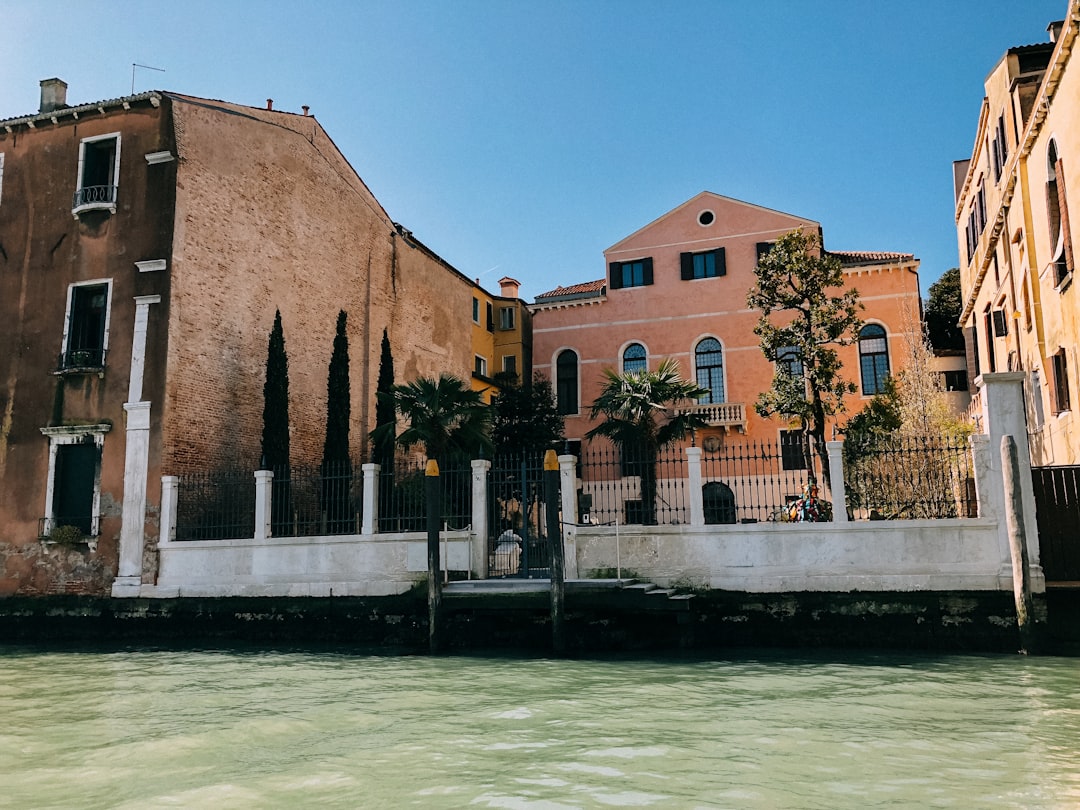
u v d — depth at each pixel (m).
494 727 7.44
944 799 5.15
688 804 5.12
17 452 18.12
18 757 6.74
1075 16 13.55
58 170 19.27
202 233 18.84
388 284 26.86
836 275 19.33
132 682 10.70
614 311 32.84
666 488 28.56
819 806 5.05
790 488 28.06
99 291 18.61
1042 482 11.38
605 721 7.57
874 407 19.30
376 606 14.16
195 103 19.14
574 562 13.38
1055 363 16.39
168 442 17.08
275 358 19.17
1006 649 11.20
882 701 8.26
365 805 5.24
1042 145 16.47
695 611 12.55
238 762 6.45
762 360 30.53
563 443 29.66
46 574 17.19
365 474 14.85
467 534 14.05
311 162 23.33
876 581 11.81
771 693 8.79
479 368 33.84
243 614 15.06
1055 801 5.09
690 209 32.47
